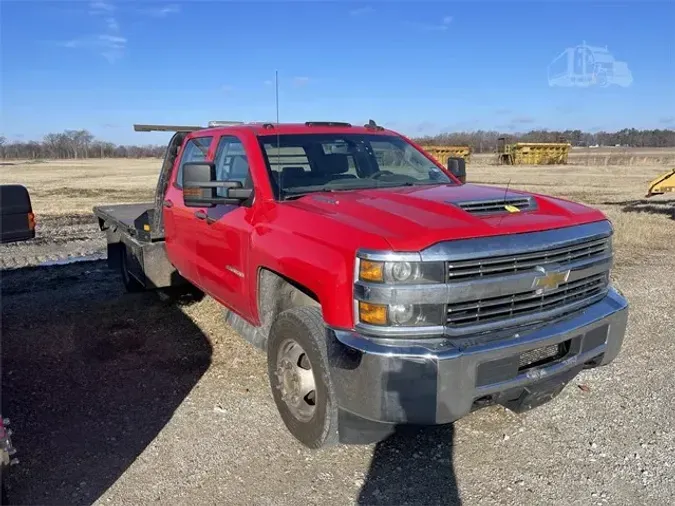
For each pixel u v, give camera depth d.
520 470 3.44
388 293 2.94
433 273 2.94
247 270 4.17
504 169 44.91
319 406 3.40
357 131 5.13
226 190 4.32
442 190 4.05
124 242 7.31
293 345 3.69
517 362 3.12
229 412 4.19
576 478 3.35
